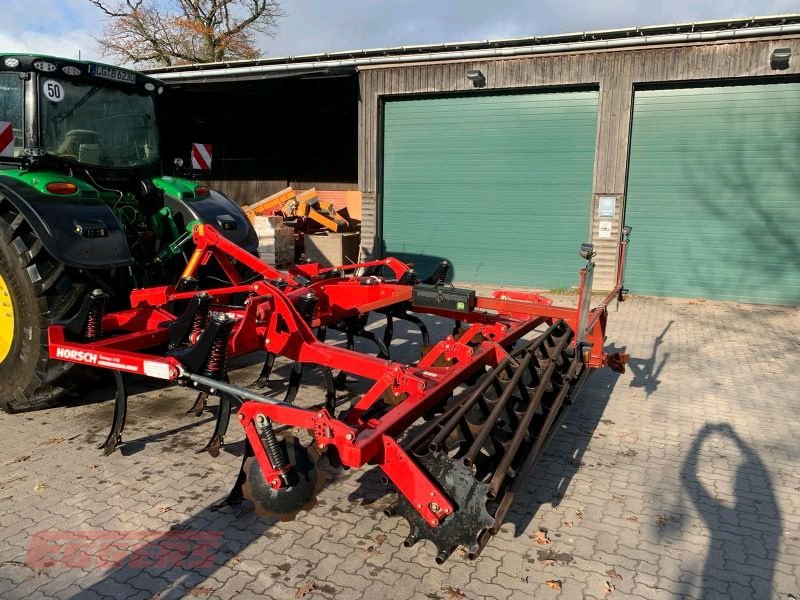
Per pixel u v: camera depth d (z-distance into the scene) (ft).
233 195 51.60
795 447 13.97
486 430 9.46
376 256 38.88
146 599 8.57
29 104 15.33
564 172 34.30
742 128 30.58
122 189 18.07
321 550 9.78
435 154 36.91
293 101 46.96
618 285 17.03
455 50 34.47
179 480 11.79
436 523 8.45
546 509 11.13
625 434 14.52
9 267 13.87
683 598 8.83
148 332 13.20
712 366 20.21
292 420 9.22
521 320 15.81
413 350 21.61
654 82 31.17
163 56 83.82
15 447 13.05
